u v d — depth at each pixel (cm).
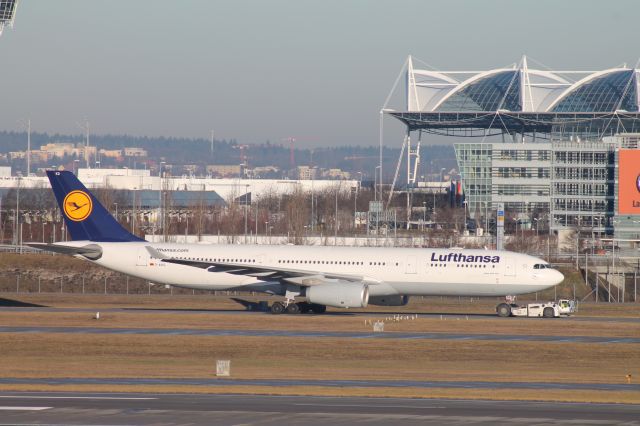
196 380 19425
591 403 16612
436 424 14275
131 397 16588
